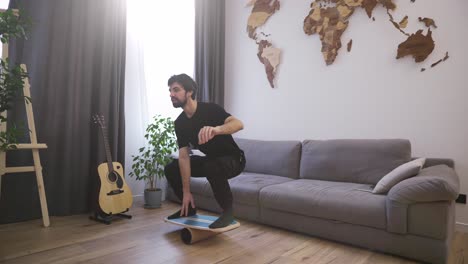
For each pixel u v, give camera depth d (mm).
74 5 2553
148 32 3260
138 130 3197
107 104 2758
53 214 2518
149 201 2896
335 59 3107
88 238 2037
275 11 3555
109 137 2791
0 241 1942
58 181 2518
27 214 2391
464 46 2453
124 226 2320
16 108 2312
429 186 1692
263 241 2072
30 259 1675
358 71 2973
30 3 2361
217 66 3842
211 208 2754
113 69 2811
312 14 3232
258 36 3695
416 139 2662
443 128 2539
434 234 1702
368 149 2568
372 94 2895
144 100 3174
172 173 2328
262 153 3150
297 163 2938
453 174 1949
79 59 2582
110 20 2775
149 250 1854
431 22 2588
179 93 2074
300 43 3354
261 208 2418
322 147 2805
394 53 2775
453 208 2035
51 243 1928
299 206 2170
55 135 2486
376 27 2871
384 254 1894
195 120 2139
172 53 3469
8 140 1988
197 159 2281
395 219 1792
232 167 2074
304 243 2053
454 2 2498
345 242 2062
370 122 2904
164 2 3395
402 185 1805
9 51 2287
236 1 3916
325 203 2061
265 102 3643
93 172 2699
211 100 3771
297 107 3377
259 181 2605
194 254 1810
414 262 1784
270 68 3557
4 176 2297
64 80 2527
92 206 2578
